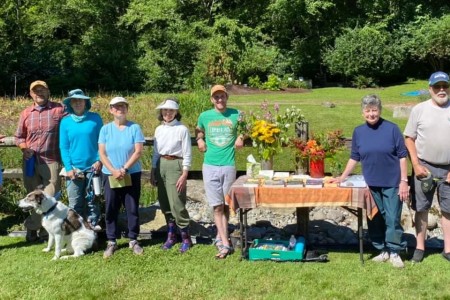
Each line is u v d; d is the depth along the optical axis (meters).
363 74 25.12
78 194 5.74
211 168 5.38
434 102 4.98
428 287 4.57
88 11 25.36
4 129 10.58
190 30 25.38
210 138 5.39
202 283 4.74
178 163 5.49
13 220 6.72
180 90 24.06
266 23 27.58
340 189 5.00
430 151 4.99
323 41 26.55
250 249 5.28
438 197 5.09
